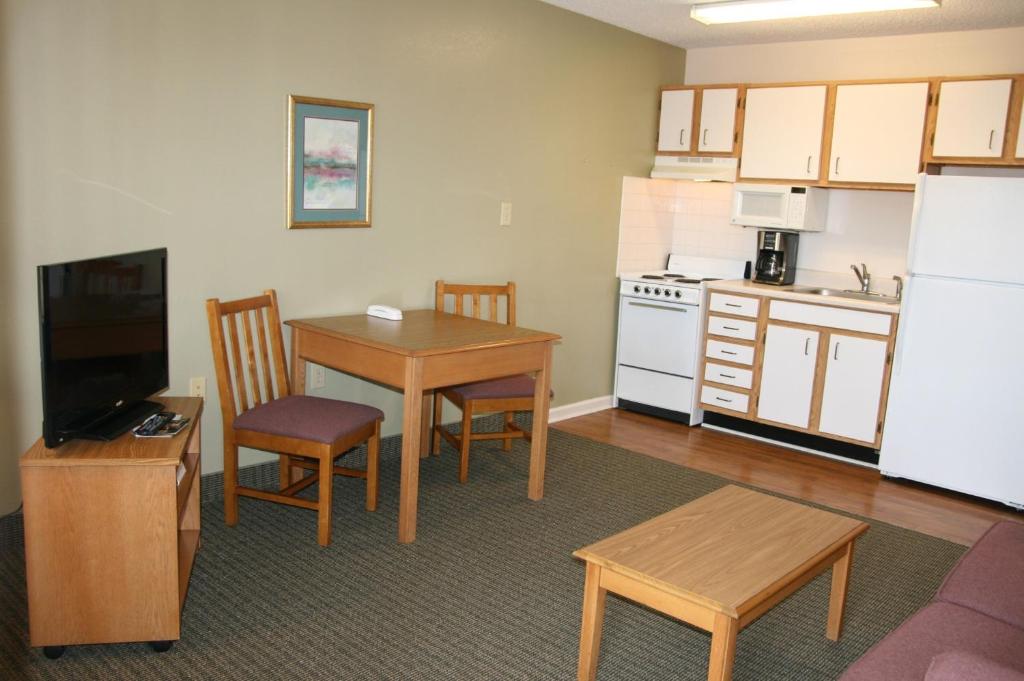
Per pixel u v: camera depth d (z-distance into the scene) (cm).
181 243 322
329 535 313
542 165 467
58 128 283
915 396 421
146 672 229
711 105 513
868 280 491
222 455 349
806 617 283
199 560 296
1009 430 396
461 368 324
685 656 255
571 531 341
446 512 353
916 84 441
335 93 361
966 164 434
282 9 337
